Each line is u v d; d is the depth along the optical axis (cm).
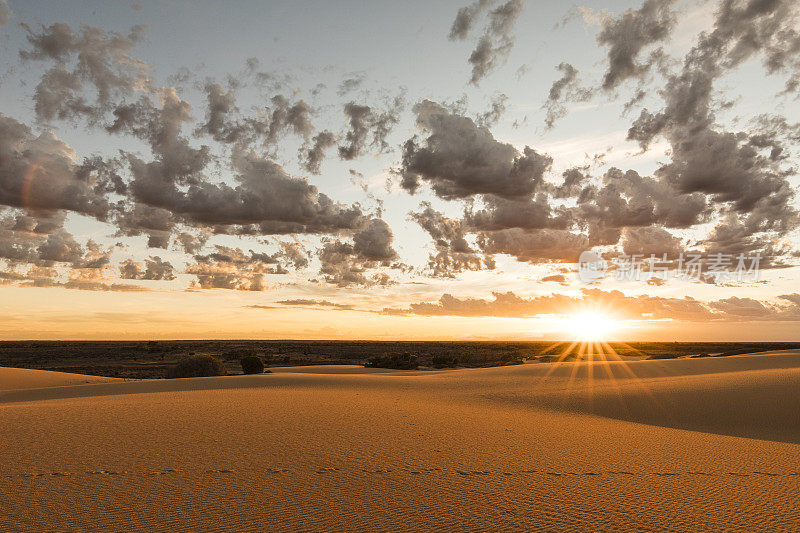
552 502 1038
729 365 4631
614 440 1764
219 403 2356
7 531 826
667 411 2555
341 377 4056
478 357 11675
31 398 3144
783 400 2617
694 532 896
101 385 3841
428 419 2066
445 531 870
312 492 1063
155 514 916
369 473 1215
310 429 1734
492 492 1093
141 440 1497
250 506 968
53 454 1312
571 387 3341
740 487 1188
